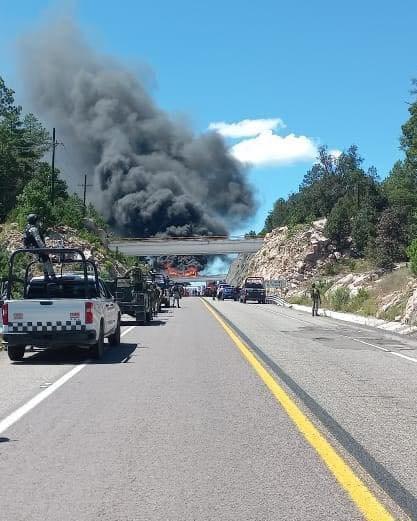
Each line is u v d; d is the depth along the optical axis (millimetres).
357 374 14727
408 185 71688
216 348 19609
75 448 8141
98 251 64188
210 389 12391
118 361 16500
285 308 52344
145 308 29750
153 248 104062
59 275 19609
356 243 87750
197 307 51062
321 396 11859
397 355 18781
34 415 10055
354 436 8875
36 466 7371
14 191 85500
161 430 9094
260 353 18359
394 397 11867
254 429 9180
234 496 6367
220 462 7543
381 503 6188
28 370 14930
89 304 16047
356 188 98500
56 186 87750
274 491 6520
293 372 14805
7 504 6152
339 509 6023
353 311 40594
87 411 10352
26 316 16031
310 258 89312
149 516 5828
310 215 104625
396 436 8898
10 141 87062
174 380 13438
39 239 19203
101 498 6309
